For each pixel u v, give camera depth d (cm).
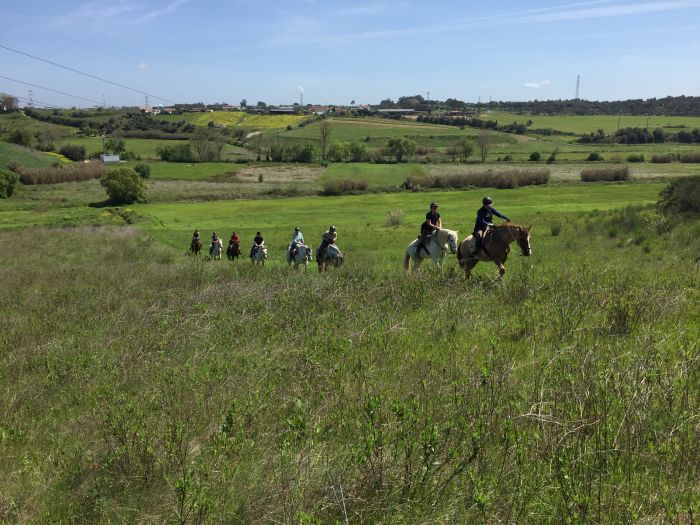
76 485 457
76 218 5788
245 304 1078
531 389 521
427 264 1767
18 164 9294
